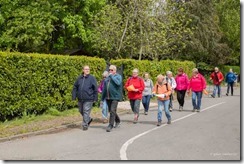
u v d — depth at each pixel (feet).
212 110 60.18
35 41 95.35
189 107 65.62
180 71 60.08
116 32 91.86
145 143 33.09
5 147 32.09
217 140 34.04
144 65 81.56
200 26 139.54
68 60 56.65
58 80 54.60
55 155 28.84
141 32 90.84
